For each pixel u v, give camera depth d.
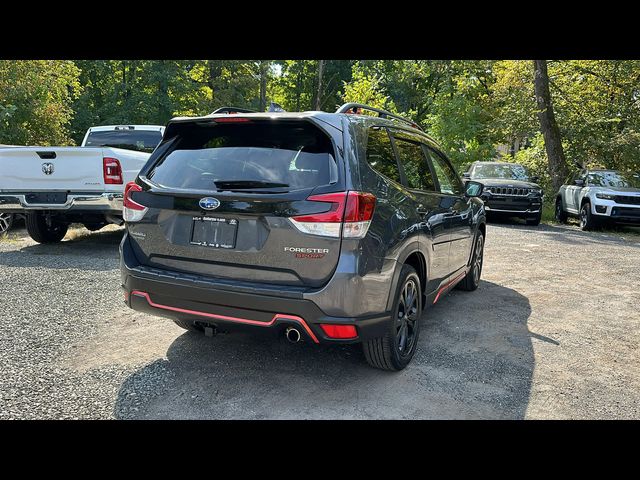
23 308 5.00
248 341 4.27
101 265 7.06
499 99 23.48
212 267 3.26
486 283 6.94
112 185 7.42
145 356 3.89
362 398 3.32
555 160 18.45
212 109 35.06
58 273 6.49
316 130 3.28
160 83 31.14
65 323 4.61
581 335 4.82
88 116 29.55
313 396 3.32
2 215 9.18
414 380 3.62
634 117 19.42
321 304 2.99
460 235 5.16
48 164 7.43
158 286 3.36
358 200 3.04
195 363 3.79
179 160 3.58
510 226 14.17
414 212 3.81
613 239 11.95
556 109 19.66
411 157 4.28
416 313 3.90
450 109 23.25
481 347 4.39
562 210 15.93
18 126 18.25
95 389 3.32
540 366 4.01
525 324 5.11
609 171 14.55
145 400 3.20
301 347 4.17
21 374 3.50
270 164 3.27
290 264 3.06
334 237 2.99
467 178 15.49
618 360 4.21
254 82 38.69
